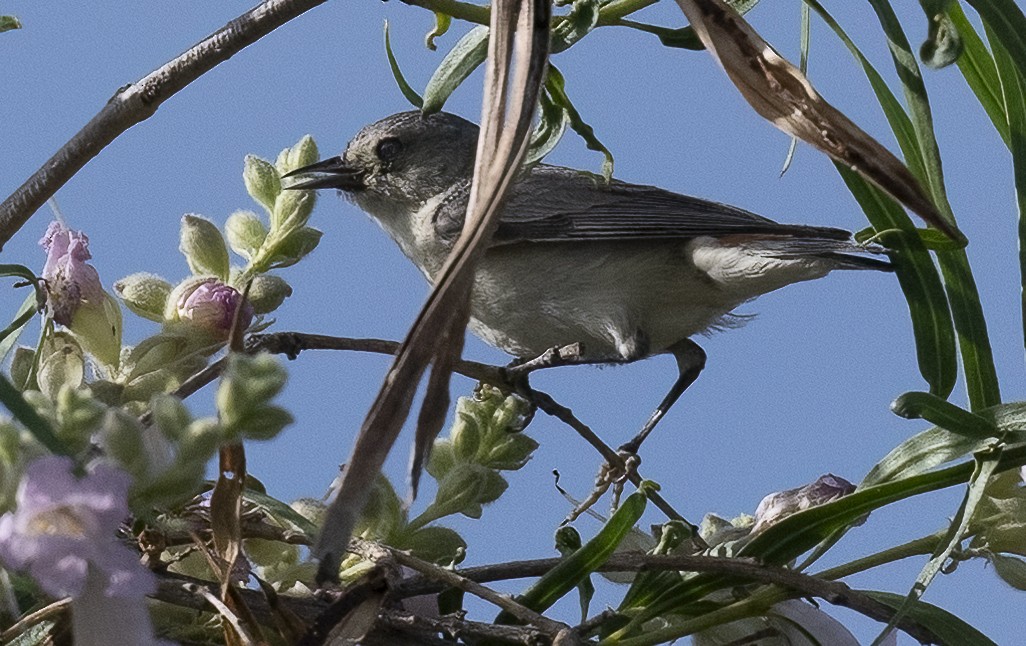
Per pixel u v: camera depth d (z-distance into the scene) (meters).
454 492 6.31
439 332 3.87
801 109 5.39
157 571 5.28
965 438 6.16
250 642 4.70
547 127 6.69
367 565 5.66
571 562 5.99
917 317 7.09
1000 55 6.75
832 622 6.50
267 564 5.75
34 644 4.81
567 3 6.87
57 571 3.32
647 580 6.31
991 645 6.16
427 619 5.57
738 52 5.43
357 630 4.71
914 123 6.63
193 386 5.86
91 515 3.38
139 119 6.04
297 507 5.75
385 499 6.17
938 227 5.30
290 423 3.85
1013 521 6.35
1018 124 6.70
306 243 6.75
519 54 4.34
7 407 3.68
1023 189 6.60
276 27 5.99
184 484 3.80
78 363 5.79
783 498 6.77
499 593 5.50
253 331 6.51
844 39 6.85
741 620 6.50
